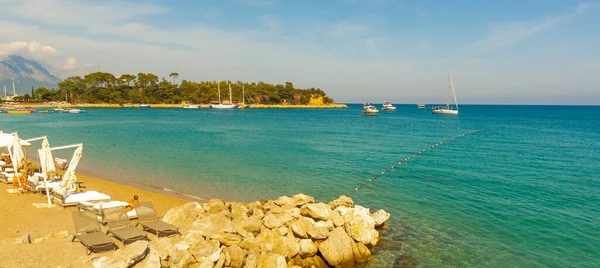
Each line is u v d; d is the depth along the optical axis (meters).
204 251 10.47
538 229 15.04
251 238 11.77
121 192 19.23
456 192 20.66
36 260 9.84
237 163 28.69
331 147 39.62
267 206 15.58
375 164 29.47
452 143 45.28
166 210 16.16
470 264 12.12
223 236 11.50
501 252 12.98
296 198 15.49
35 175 18.05
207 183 22.06
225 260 10.39
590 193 20.45
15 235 11.94
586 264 12.20
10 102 165.88
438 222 15.77
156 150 35.28
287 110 175.38
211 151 35.03
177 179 22.94
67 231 11.94
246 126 71.25
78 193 16.22
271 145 40.50
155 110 148.38
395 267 11.83
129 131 56.50
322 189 21.30
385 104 184.75
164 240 10.96
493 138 52.03
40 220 13.52
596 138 52.28
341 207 14.46
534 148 40.66
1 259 9.66
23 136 47.62
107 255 10.51
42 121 78.06
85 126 65.81
